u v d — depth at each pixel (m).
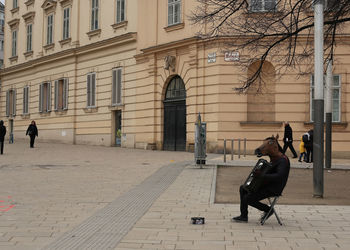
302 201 8.78
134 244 5.45
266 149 6.45
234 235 5.89
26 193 9.72
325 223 6.68
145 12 24.77
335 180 12.31
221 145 20.42
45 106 33.66
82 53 29.38
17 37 37.53
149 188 10.37
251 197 6.58
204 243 5.49
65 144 30.03
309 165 15.99
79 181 11.66
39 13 34.31
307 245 5.39
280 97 20.00
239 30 12.87
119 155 20.25
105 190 10.12
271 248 5.26
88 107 28.88
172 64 22.89
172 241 5.59
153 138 24.02
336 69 19.75
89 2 29.08
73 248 5.27
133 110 25.53
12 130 38.59
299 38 19.02
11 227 6.48
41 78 34.00
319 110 9.37
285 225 6.53
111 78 27.23
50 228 6.41
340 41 17.44
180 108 22.95
